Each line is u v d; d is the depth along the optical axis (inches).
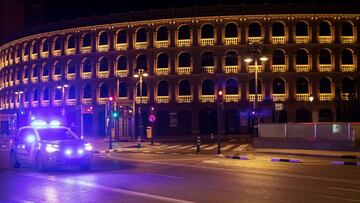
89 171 750.5
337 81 2506.2
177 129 2596.0
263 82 2514.8
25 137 811.4
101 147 1675.7
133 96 2657.5
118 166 847.7
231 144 1866.4
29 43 3080.7
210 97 2566.4
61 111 2834.6
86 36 2829.7
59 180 624.7
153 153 1338.6
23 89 3112.7
